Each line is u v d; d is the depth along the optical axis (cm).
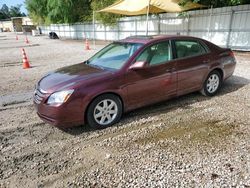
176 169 303
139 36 527
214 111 484
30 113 524
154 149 353
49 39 3575
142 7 1500
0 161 340
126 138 389
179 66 494
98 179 293
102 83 409
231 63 600
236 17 1309
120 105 437
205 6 1486
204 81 551
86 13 3238
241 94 581
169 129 415
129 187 275
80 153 353
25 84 796
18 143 390
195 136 387
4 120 488
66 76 434
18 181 297
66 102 383
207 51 548
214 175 288
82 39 3381
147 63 451
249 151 336
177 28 1753
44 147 374
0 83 823
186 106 517
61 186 285
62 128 435
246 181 275
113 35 2669
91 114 409
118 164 321
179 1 1476
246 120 436
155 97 475
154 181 283
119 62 453
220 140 370
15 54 1689
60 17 3616
